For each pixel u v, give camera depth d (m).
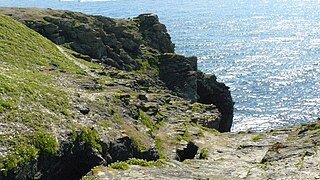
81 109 34.91
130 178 21.77
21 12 75.31
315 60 171.25
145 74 77.06
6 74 35.62
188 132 49.47
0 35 52.03
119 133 35.25
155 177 22.33
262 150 42.44
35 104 31.33
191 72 80.44
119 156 33.72
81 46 72.00
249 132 52.78
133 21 94.38
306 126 41.75
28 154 25.83
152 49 87.50
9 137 26.08
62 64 54.66
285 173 23.77
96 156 31.09
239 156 39.62
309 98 113.69
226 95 88.44
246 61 173.62
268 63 168.00
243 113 102.12
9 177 24.17
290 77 140.12
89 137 31.75
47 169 27.59
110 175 22.03
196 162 32.84
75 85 45.25
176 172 24.11
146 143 37.78
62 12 81.88
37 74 43.31
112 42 79.19
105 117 36.72
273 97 115.94
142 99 51.91
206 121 58.53
